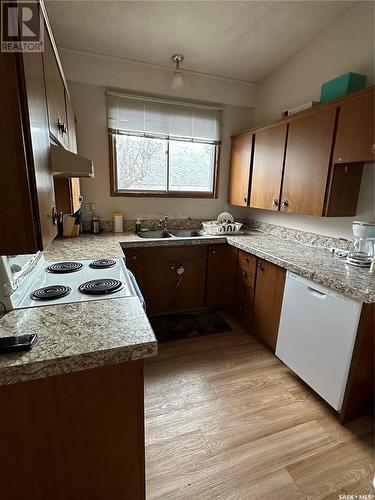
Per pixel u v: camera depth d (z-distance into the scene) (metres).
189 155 3.07
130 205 2.95
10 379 0.74
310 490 1.24
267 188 2.57
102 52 2.45
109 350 0.82
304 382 1.94
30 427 0.82
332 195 1.92
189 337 2.50
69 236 2.58
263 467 1.33
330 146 1.87
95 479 0.95
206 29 2.18
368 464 1.36
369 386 1.59
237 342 2.44
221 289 2.96
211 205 3.31
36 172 0.76
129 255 2.50
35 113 0.78
